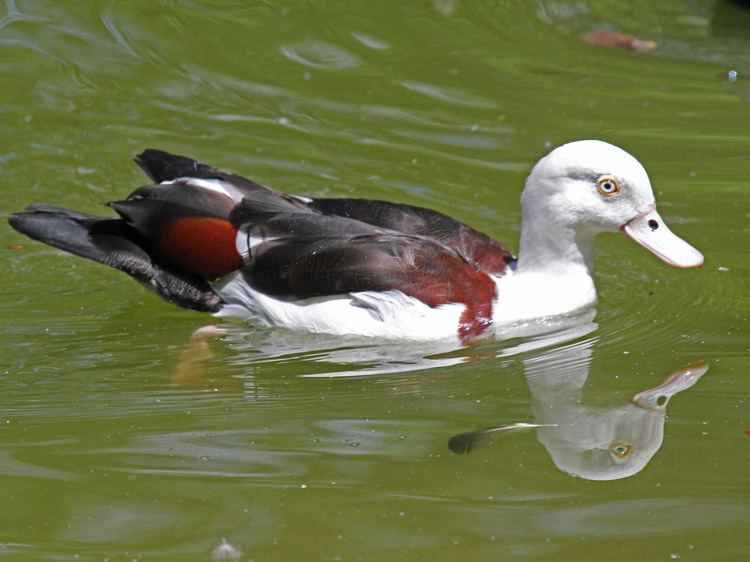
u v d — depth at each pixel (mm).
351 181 15234
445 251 12219
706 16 20172
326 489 9258
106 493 9211
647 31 19672
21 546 8500
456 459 9734
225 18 19062
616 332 12266
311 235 12156
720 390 10930
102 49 18047
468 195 14992
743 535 8547
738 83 17953
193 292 12523
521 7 20125
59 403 10820
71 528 8742
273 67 17984
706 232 14219
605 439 10070
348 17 19406
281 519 8836
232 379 11359
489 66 18328
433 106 17109
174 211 12359
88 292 13188
